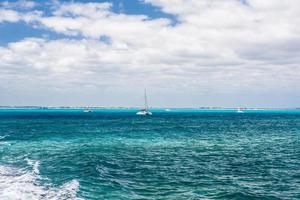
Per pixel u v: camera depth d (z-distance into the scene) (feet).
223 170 83.30
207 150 125.59
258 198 56.34
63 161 89.35
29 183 62.44
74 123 333.62
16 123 325.21
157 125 309.42
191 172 79.56
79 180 64.59
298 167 89.40
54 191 56.18
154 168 84.02
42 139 160.86
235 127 288.92
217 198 55.16
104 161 90.27
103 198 52.75
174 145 140.67
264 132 230.89
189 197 55.21
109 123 342.23
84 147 124.47
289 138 184.96
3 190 56.80
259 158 105.70
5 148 123.13
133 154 110.01
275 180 71.72
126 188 60.64
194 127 281.95
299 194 59.88
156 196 55.57
